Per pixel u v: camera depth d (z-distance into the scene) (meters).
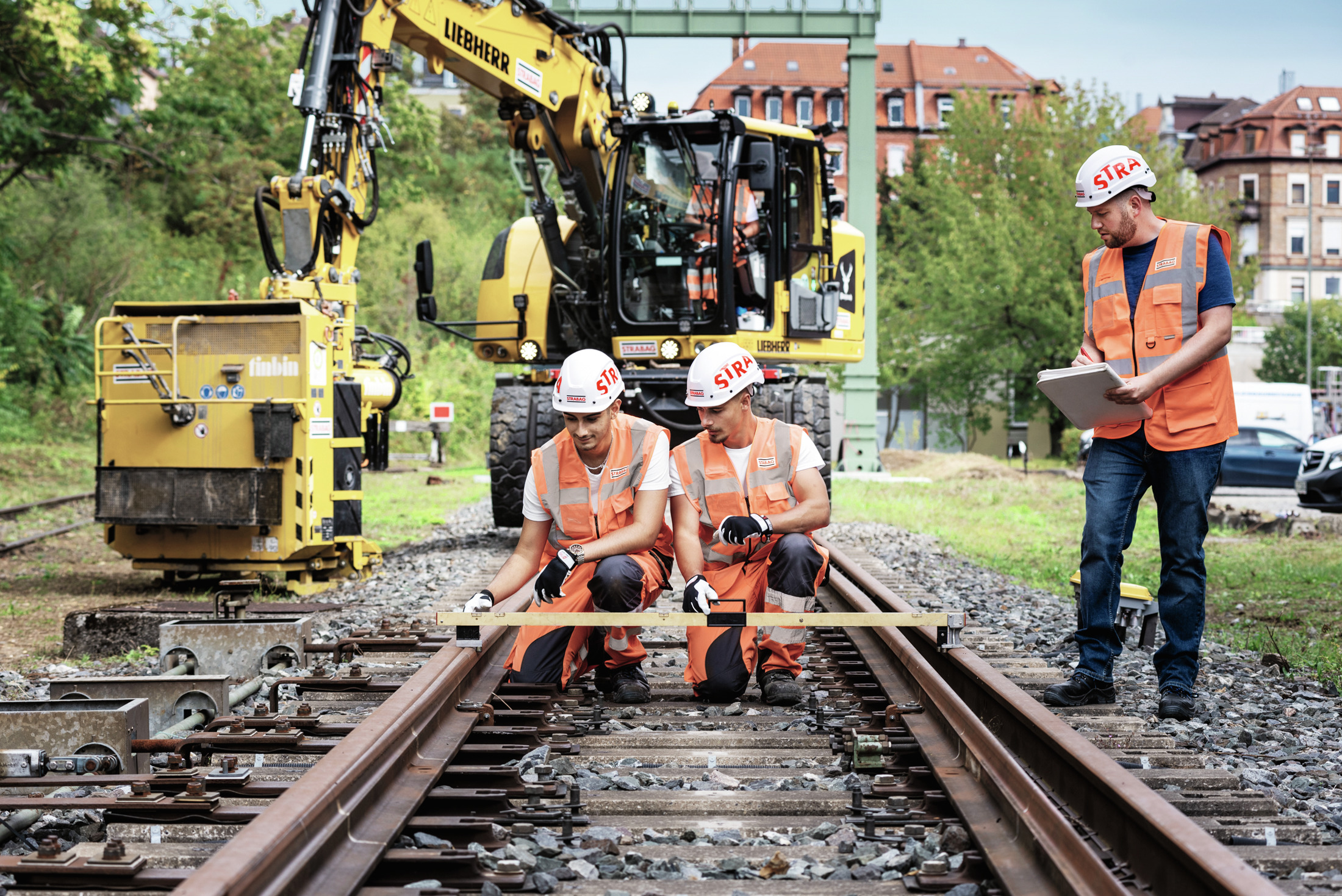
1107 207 4.55
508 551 10.55
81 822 3.33
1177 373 4.42
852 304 11.64
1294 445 22.61
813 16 21.02
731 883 2.75
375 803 3.04
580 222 10.89
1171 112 90.44
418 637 5.69
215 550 8.27
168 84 26.81
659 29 19.84
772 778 3.62
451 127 58.56
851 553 10.41
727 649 4.75
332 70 8.98
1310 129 57.62
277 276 8.52
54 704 3.92
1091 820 3.13
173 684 4.38
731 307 9.92
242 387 8.13
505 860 2.77
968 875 2.73
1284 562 10.77
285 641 5.48
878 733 3.99
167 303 8.20
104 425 8.25
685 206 10.16
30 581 9.35
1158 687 5.05
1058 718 3.62
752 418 4.74
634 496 4.65
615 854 2.96
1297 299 75.50
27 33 18.70
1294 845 3.09
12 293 25.34
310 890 2.51
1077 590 6.70
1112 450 4.71
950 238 36.88
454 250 36.25
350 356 8.88
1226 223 41.88
